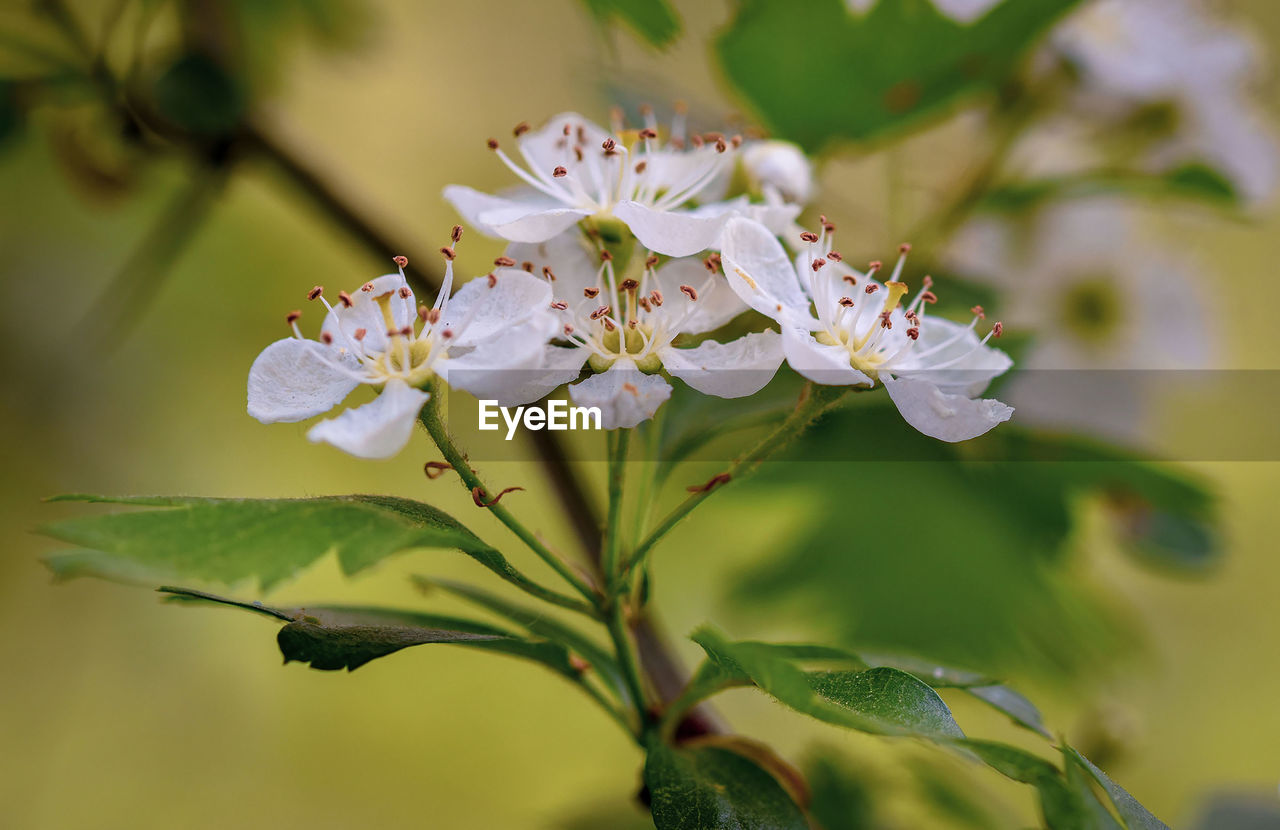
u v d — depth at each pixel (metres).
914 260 0.23
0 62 0.23
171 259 0.24
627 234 0.19
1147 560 0.24
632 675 0.19
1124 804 0.18
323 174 0.23
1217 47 0.24
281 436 0.30
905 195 0.24
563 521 0.21
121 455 0.29
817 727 0.23
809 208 0.22
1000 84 0.23
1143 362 0.24
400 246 0.23
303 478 0.30
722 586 0.24
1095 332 0.25
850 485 0.23
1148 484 0.23
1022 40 0.22
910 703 0.18
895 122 0.23
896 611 0.24
